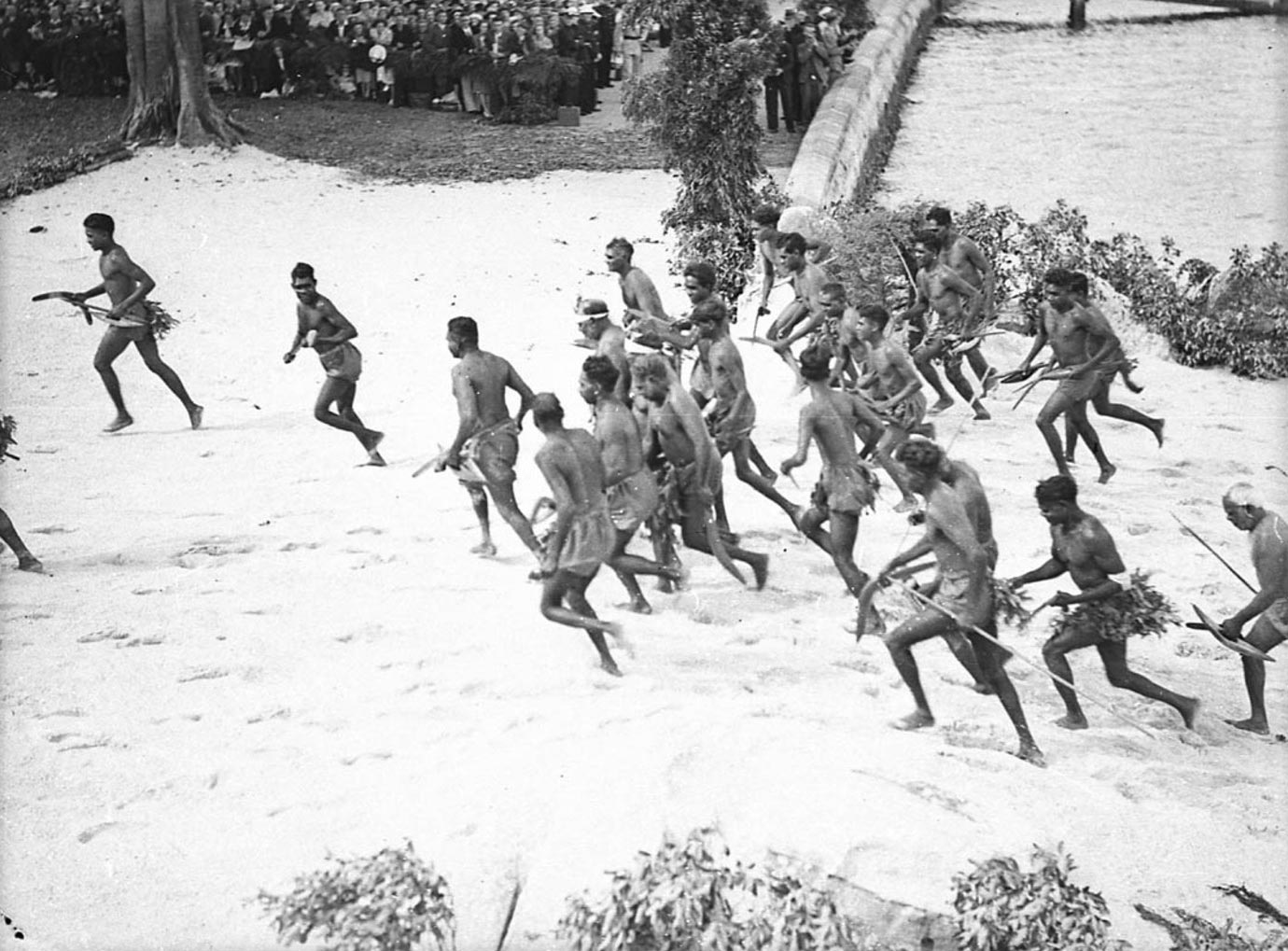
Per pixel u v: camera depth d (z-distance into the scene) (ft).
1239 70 127.95
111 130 109.40
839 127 101.30
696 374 47.80
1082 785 34.47
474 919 27.73
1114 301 83.25
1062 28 138.00
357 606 41.91
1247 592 49.52
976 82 126.52
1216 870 31.65
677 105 83.87
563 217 91.15
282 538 47.34
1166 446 65.92
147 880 28.40
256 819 30.55
